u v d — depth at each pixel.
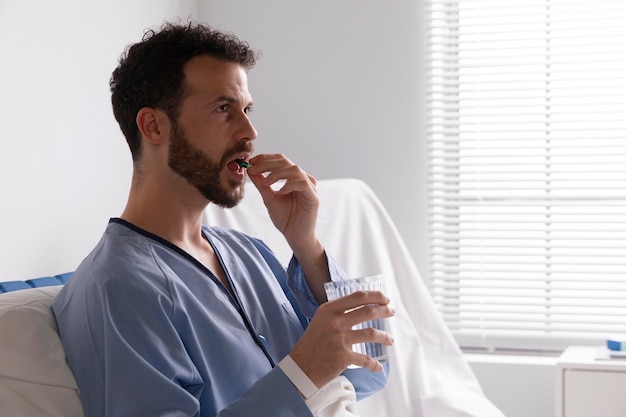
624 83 3.18
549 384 3.15
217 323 1.36
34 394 1.26
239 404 1.23
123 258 1.32
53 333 1.32
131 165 2.65
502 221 3.27
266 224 2.35
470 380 2.58
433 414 2.42
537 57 3.26
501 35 3.27
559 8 3.22
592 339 3.22
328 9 3.35
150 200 1.42
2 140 1.91
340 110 3.36
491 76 3.28
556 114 3.23
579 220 3.22
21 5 2.00
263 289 1.54
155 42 1.40
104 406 1.25
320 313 1.28
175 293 1.31
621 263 3.19
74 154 2.26
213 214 2.21
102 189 2.43
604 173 3.21
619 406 2.71
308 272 1.63
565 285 3.23
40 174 2.08
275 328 1.50
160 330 1.26
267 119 3.40
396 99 3.32
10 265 1.94
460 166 3.31
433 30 3.31
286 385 1.24
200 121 1.38
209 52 1.40
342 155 3.36
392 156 3.33
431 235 3.32
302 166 3.39
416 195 3.32
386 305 1.31
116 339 1.23
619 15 3.17
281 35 3.39
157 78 1.38
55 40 2.16
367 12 3.33
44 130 2.10
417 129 3.32
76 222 2.27
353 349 1.38
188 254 1.41
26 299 1.37
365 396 1.59
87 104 2.34
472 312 3.31
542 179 3.23
